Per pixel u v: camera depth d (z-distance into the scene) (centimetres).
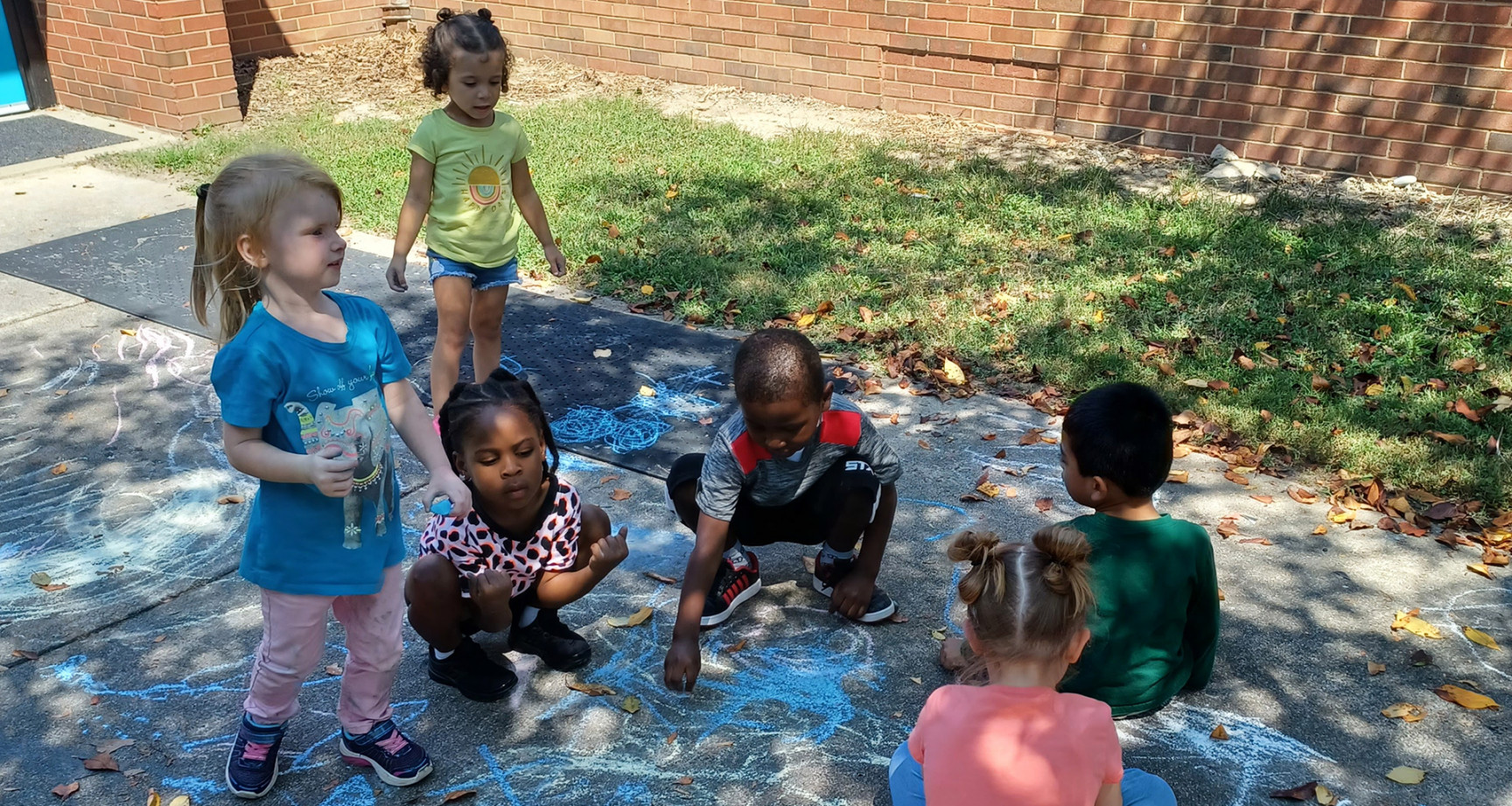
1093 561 301
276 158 261
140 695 338
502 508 308
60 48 1042
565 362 558
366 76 1115
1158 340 565
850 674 346
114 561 404
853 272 655
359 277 669
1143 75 844
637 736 322
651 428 495
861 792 302
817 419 314
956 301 614
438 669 335
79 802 298
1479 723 321
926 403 516
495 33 455
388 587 291
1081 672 308
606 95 1041
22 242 725
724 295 630
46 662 352
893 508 359
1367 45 749
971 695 248
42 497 443
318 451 263
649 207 767
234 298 271
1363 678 340
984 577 246
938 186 792
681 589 367
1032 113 904
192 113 979
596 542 330
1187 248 677
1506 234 684
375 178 833
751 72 1031
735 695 338
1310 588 382
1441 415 485
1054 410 505
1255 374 527
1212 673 344
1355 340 557
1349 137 775
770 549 412
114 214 778
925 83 948
